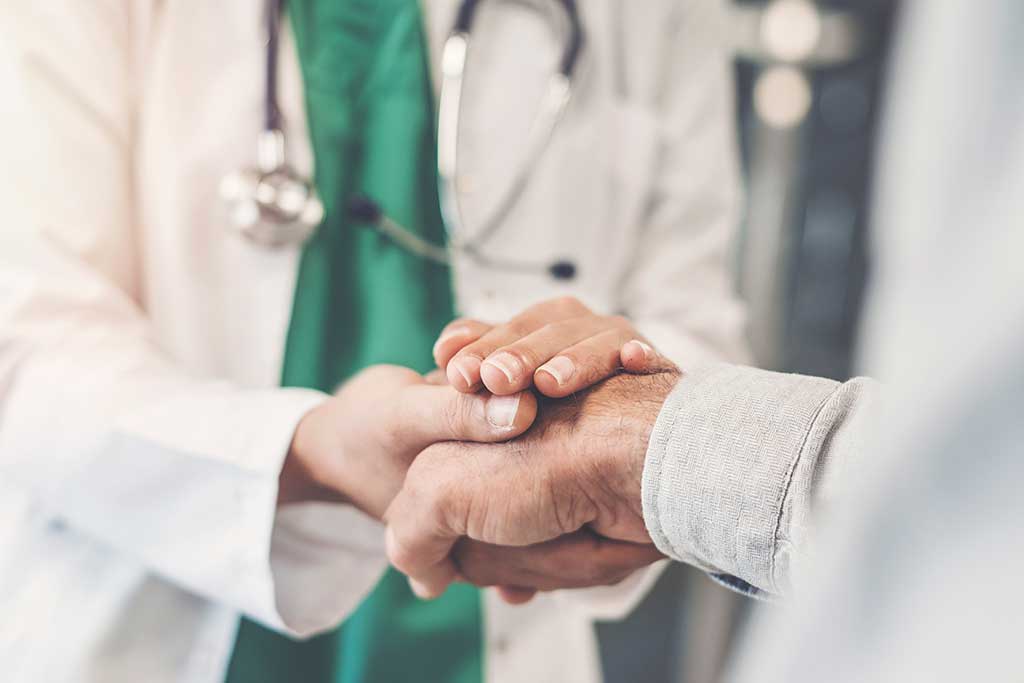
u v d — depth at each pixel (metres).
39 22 0.81
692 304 1.04
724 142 1.13
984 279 0.23
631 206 1.05
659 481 0.55
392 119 0.95
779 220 1.99
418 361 0.92
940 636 0.23
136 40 0.91
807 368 2.04
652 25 1.08
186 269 0.89
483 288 0.98
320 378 0.91
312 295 0.91
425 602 0.91
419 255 0.95
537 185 1.01
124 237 0.88
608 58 1.05
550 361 0.60
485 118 1.01
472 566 0.69
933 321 0.24
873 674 0.25
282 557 0.75
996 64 0.23
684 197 1.08
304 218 0.89
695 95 1.11
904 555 0.24
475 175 1.00
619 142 1.05
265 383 0.91
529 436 0.61
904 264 0.26
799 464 0.51
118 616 0.78
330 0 0.95
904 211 0.27
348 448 0.68
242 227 0.88
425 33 1.00
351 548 0.78
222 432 0.71
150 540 0.75
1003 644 0.22
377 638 0.90
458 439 0.62
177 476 0.72
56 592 0.78
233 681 0.82
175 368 0.81
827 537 0.30
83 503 0.74
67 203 0.80
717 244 1.09
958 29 0.24
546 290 0.99
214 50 0.92
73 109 0.83
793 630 0.28
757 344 2.03
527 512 0.61
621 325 0.68
